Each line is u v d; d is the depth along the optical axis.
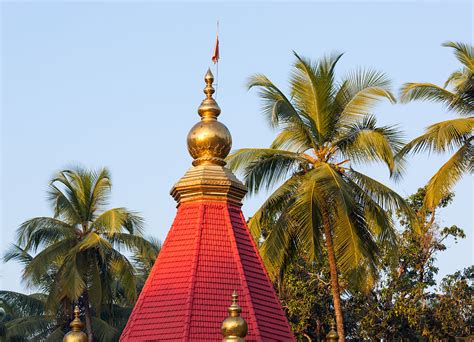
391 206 40.34
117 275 53.97
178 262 27.66
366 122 41.34
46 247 54.28
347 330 58.81
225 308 26.69
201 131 29.31
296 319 57.84
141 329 26.77
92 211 54.75
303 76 41.56
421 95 42.69
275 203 40.72
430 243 57.81
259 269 27.98
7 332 60.53
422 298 57.81
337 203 38.84
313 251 38.50
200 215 28.34
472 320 58.31
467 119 40.97
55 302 52.44
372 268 40.19
